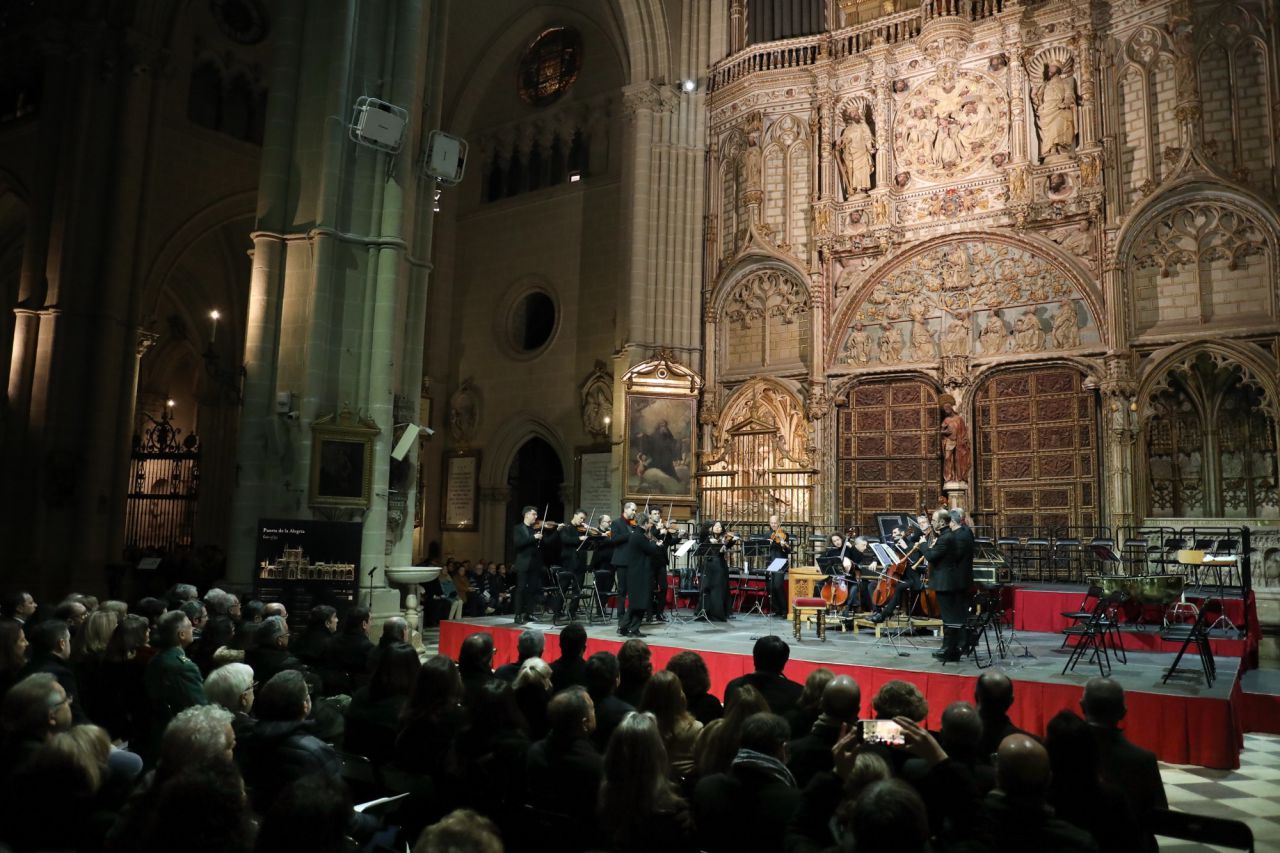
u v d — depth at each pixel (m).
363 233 17.47
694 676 7.02
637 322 27.31
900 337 24.69
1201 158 21.00
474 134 34.69
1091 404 21.89
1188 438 21.34
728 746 5.22
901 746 5.25
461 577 25.56
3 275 32.03
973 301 23.77
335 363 17.00
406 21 17.97
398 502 17.64
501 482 31.92
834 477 25.03
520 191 33.38
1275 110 20.36
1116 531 20.89
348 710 6.77
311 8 17.67
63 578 21.28
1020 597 18.34
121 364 22.81
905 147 25.16
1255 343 20.16
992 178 23.69
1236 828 4.70
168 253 27.70
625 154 28.67
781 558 19.61
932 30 24.12
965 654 13.08
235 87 29.92
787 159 26.72
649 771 4.34
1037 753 4.21
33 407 21.88
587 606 19.36
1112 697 6.21
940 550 12.67
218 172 28.94
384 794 5.84
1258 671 16.12
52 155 22.95
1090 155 22.31
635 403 26.06
